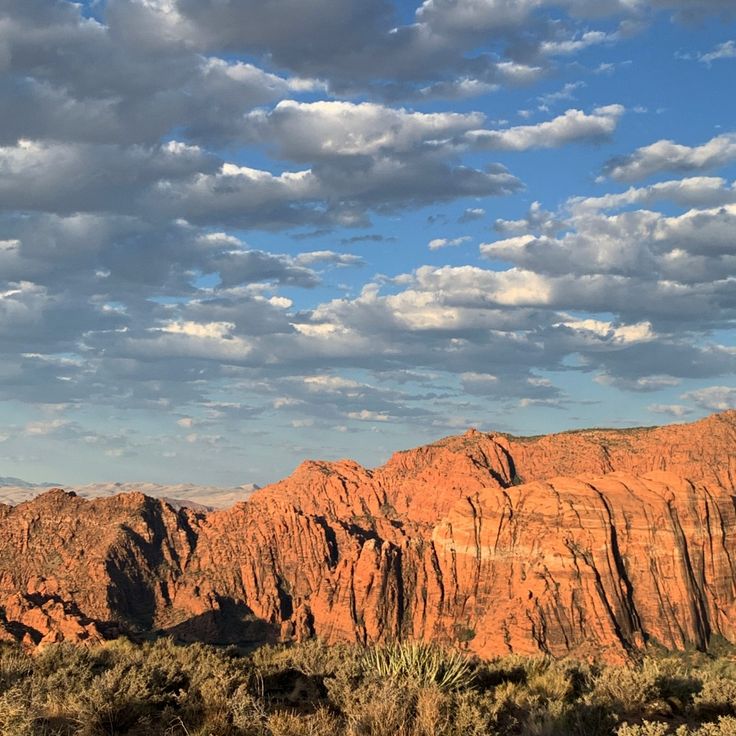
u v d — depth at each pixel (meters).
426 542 156.50
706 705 23.25
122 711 18.56
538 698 22.95
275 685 24.38
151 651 30.56
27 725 17.16
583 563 132.88
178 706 20.42
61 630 114.88
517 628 124.81
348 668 23.45
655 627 129.88
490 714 19.45
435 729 17.81
